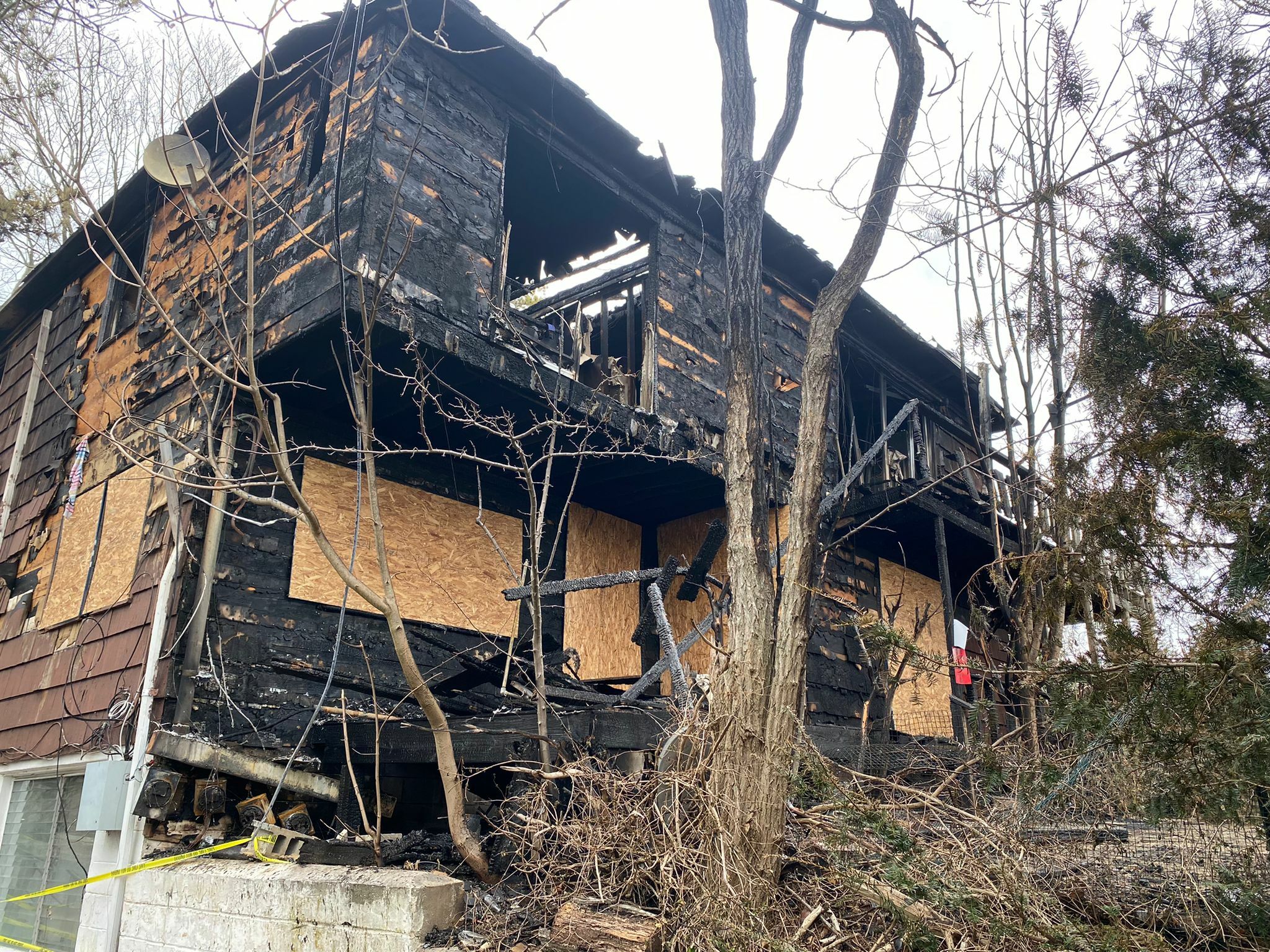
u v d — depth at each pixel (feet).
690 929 12.30
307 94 26.25
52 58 34.55
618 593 32.78
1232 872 11.99
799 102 18.29
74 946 23.32
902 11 17.58
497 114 26.84
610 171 29.60
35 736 26.25
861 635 15.01
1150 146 15.84
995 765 14.06
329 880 14.53
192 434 24.09
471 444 26.09
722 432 30.89
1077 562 14.73
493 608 28.14
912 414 37.83
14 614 30.14
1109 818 13.52
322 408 25.43
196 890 16.66
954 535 36.17
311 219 23.98
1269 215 14.55
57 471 30.63
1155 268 14.98
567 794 17.20
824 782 12.97
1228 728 10.89
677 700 16.35
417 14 25.00
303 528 24.57
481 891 15.49
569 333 34.12
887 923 12.60
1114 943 10.77
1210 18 16.08
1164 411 14.17
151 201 30.89
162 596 22.02
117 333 30.68
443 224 24.34
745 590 14.79
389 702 23.84
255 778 20.76
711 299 32.22
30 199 41.24
